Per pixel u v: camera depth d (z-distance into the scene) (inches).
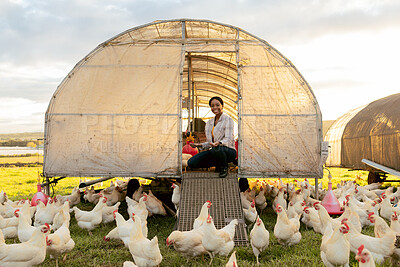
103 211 347.6
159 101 392.5
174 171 382.9
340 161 755.4
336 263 201.3
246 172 380.8
